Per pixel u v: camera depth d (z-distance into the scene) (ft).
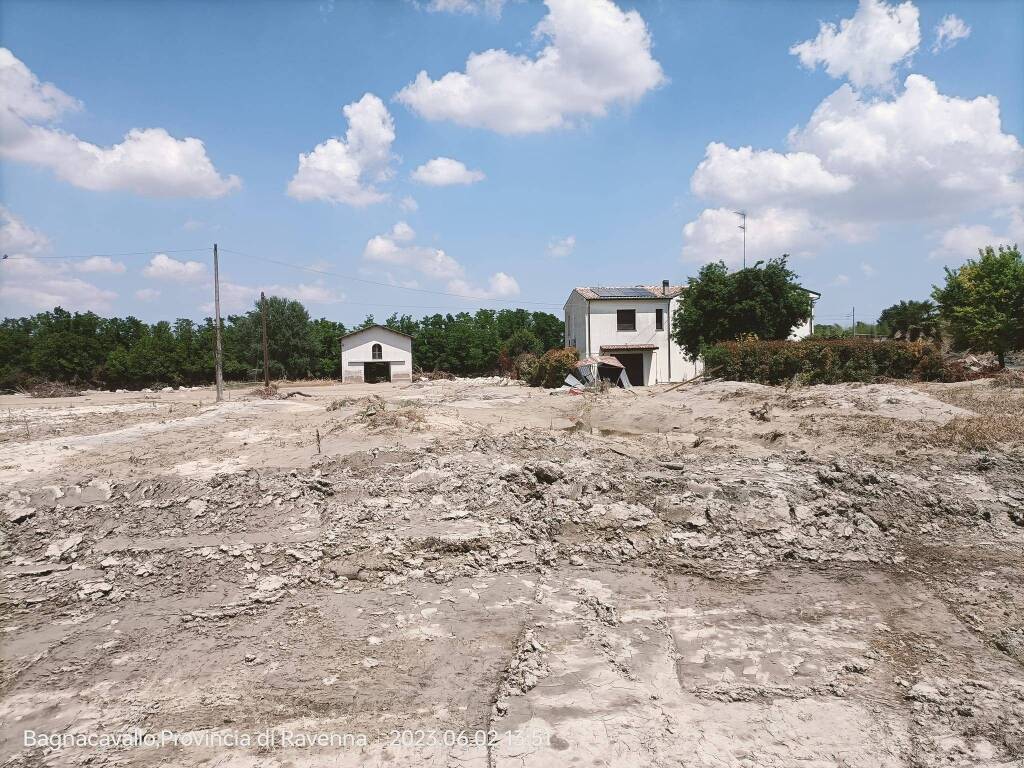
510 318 241.96
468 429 47.11
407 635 17.71
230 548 24.25
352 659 16.48
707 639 17.08
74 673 16.20
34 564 24.09
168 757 12.74
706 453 40.65
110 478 34.24
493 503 27.78
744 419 54.29
